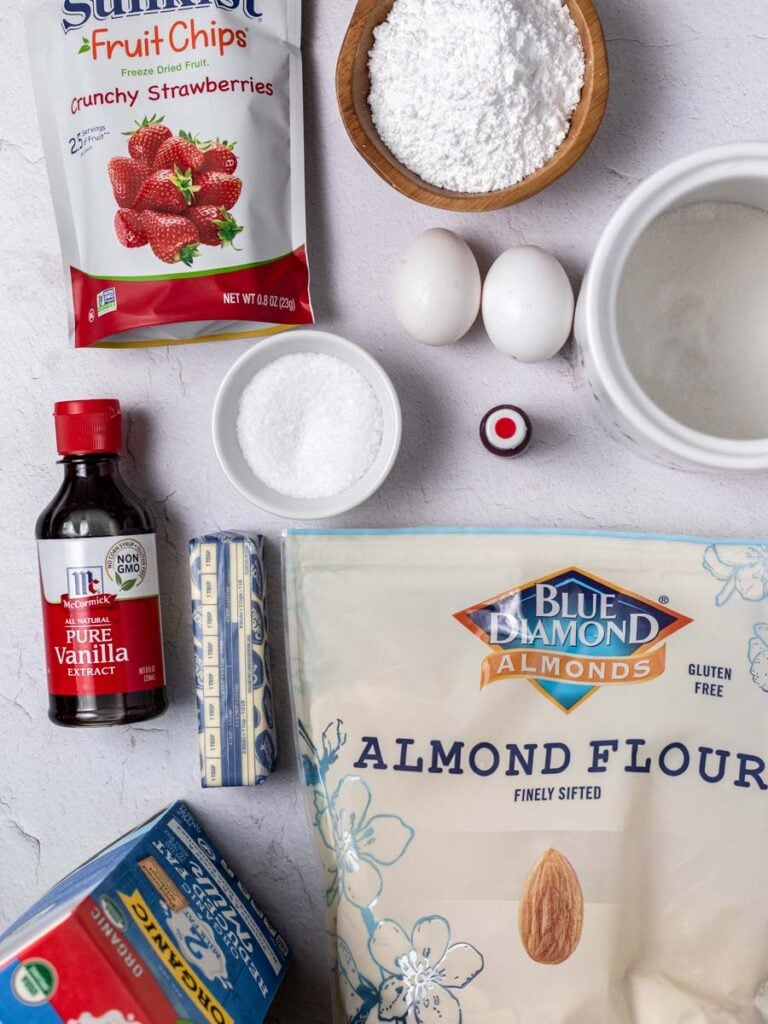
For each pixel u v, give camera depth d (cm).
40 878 72
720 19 64
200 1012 54
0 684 72
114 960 50
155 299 62
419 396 68
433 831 62
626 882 61
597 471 67
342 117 57
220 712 64
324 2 65
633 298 62
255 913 67
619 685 63
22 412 70
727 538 67
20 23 68
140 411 69
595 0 64
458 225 66
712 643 63
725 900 61
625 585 64
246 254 62
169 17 61
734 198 60
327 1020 70
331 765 63
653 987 60
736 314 63
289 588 65
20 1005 48
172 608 70
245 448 63
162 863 60
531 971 60
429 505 68
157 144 62
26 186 69
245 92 61
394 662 63
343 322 67
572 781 62
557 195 66
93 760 71
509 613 64
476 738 63
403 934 61
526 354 59
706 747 62
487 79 55
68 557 62
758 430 62
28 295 70
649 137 65
